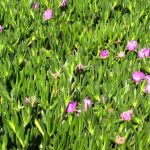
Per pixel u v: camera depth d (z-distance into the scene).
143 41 1.93
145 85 1.56
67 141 1.27
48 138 1.31
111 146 1.29
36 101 1.49
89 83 1.61
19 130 1.29
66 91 1.51
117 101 1.48
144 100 1.46
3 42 1.87
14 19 2.15
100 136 1.31
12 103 1.44
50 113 1.36
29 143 1.32
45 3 2.31
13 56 1.83
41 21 2.12
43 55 1.78
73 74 1.64
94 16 2.21
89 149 1.25
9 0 2.28
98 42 1.96
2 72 1.64
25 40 1.98
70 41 1.91
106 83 1.54
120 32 2.02
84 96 1.53
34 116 1.41
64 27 2.03
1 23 2.17
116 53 1.87
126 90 1.52
